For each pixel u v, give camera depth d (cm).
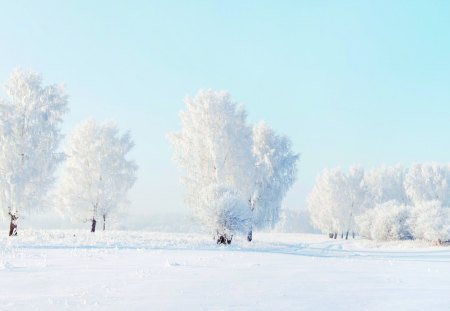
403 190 8581
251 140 4291
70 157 4188
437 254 3103
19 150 3262
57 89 3512
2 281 920
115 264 1348
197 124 3975
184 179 3934
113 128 4303
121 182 4262
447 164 7856
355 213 7525
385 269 1424
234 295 734
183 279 962
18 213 3225
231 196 3325
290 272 1189
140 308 612
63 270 1154
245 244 3478
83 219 4141
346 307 639
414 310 621
